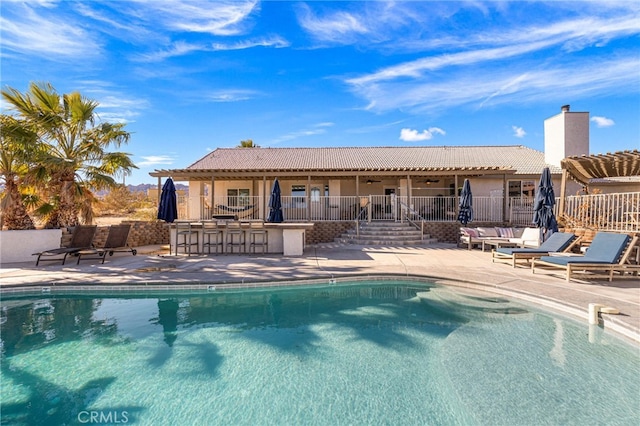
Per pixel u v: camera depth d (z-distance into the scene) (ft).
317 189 69.62
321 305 21.15
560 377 11.96
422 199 60.13
